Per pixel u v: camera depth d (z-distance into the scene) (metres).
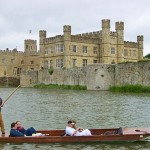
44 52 105.06
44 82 98.56
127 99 50.03
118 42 104.44
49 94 64.38
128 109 38.72
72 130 23.09
